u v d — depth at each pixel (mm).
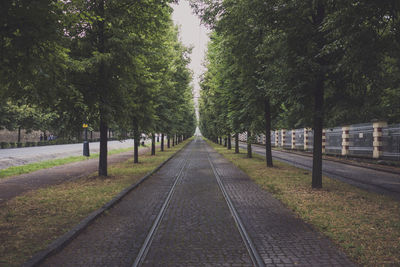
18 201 7008
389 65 7258
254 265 3635
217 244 4391
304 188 8742
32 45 4098
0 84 4953
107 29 9695
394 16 5617
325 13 7730
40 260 3680
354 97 8602
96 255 3971
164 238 4664
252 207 6715
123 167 14852
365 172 13070
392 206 6504
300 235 4754
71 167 15078
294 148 31719
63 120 10352
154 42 12055
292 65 7934
